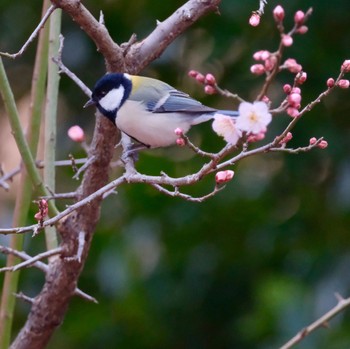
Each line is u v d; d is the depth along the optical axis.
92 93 7.75
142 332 11.37
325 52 11.12
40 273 11.25
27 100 13.32
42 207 5.64
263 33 11.18
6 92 6.62
